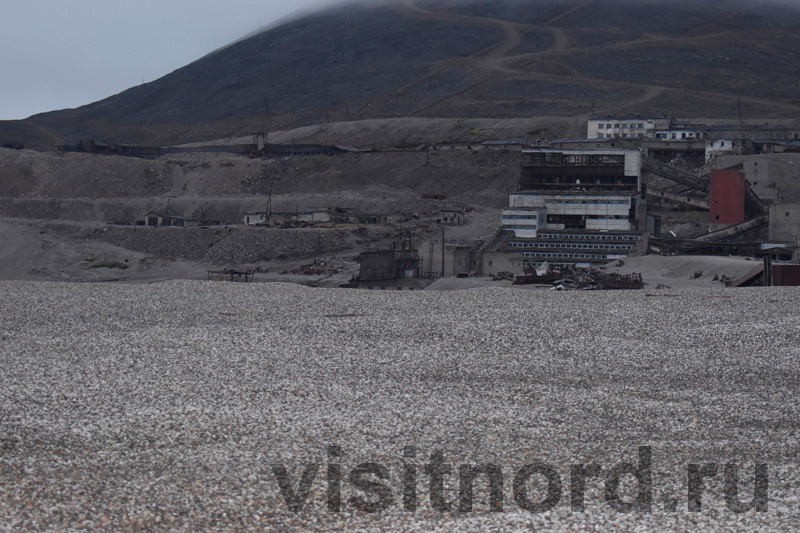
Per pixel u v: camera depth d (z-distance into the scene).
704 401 42.00
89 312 70.94
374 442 34.97
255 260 188.00
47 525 26.11
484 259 141.38
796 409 40.28
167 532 26.28
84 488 29.00
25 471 30.16
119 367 48.22
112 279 169.12
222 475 30.86
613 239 162.12
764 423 37.91
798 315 68.88
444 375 47.88
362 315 70.38
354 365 50.16
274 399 41.62
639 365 50.84
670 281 122.38
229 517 27.48
